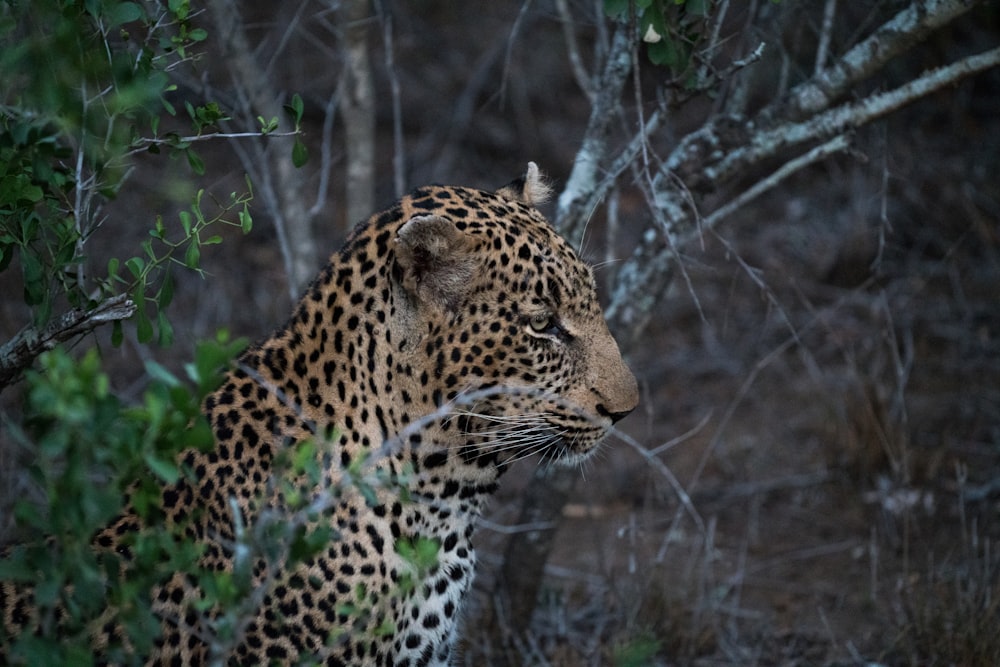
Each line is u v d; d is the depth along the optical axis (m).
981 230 17.33
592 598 11.34
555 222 9.91
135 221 17.11
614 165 9.49
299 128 7.27
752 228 18.83
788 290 17.39
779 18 10.40
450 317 6.91
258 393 6.93
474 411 7.08
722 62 13.09
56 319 6.68
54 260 6.84
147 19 7.39
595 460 14.20
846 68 9.35
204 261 17.36
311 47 21.23
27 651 4.92
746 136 9.67
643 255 10.05
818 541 12.61
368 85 11.84
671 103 9.07
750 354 16.38
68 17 6.32
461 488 7.35
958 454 13.74
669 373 16.16
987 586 10.15
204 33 7.23
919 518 12.59
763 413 15.20
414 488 7.05
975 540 10.74
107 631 6.31
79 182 6.89
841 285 17.58
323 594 6.66
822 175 19.84
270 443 6.81
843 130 9.47
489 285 6.93
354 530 6.78
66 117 6.03
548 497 10.20
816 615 11.24
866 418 13.51
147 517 5.34
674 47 8.72
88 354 4.70
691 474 13.95
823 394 14.46
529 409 7.20
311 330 7.05
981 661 9.62
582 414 7.36
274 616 6.55
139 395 13.96
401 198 7.35
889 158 16.64
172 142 7.09
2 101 6.57
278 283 17.17
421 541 5.93
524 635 10.42
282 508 6.68
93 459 4.95
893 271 17.58
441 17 23.00
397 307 6.94
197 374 5.02
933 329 16.42
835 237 18.14
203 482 6.64
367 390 6.98
